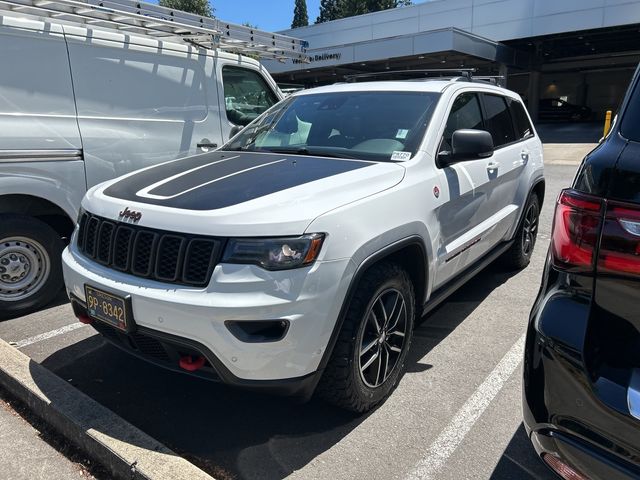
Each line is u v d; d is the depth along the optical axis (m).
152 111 4.99
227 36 5.81
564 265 1.88
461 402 3.07
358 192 2.76
